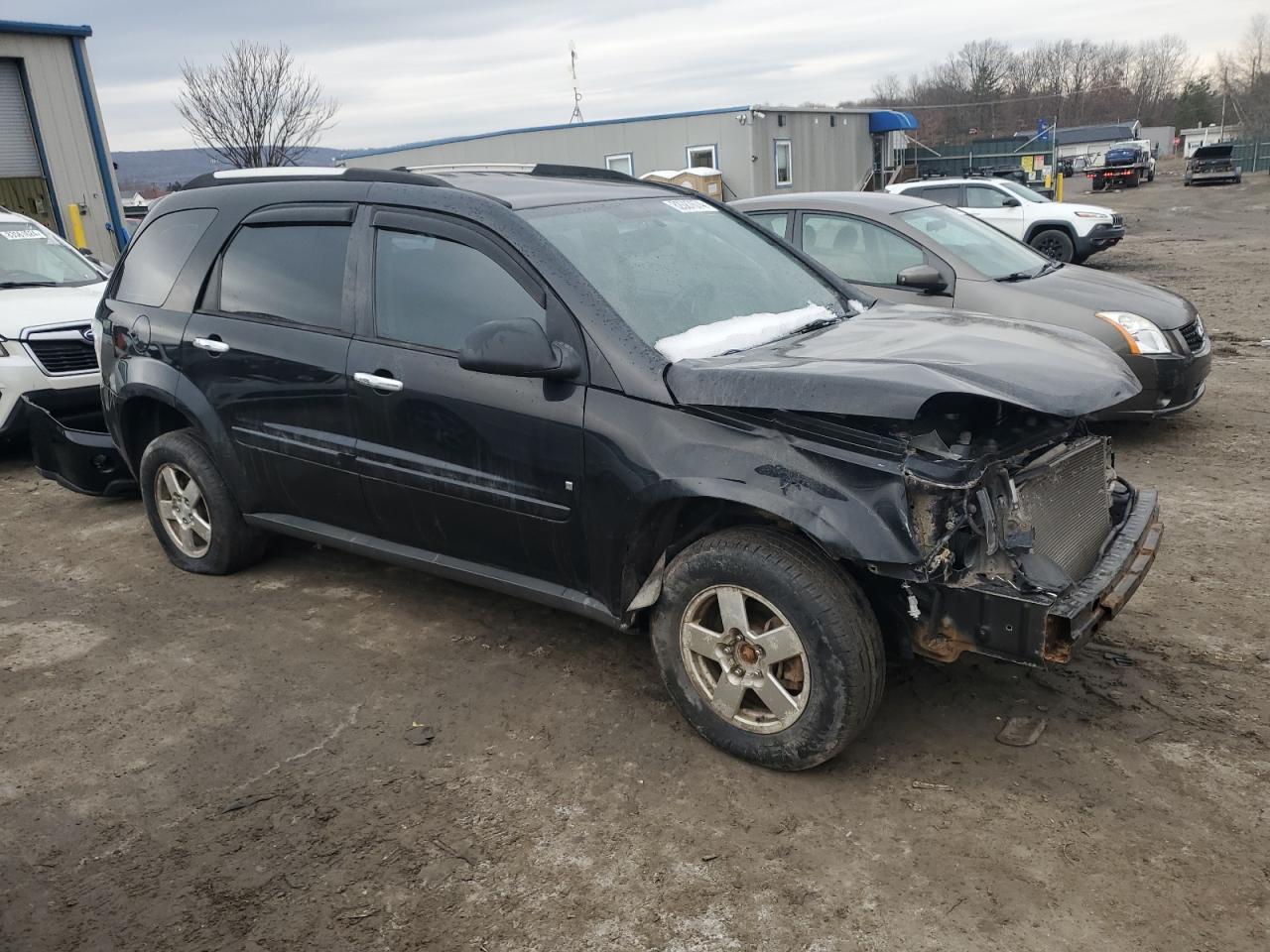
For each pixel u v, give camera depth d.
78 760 3.41
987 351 3.14
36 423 5.92
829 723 2.97
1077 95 101.56
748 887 2.69
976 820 2.91
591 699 3.69
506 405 3.44
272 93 27.77
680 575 3.20
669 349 3.25
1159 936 2.45
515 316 3.48
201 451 4.70
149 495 4.99
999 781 3.09
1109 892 2.61
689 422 3.09
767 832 2.90
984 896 2.61
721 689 3.21
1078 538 3.26
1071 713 3.47
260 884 2.77
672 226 4.04
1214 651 3.88
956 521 2.79
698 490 3.01
